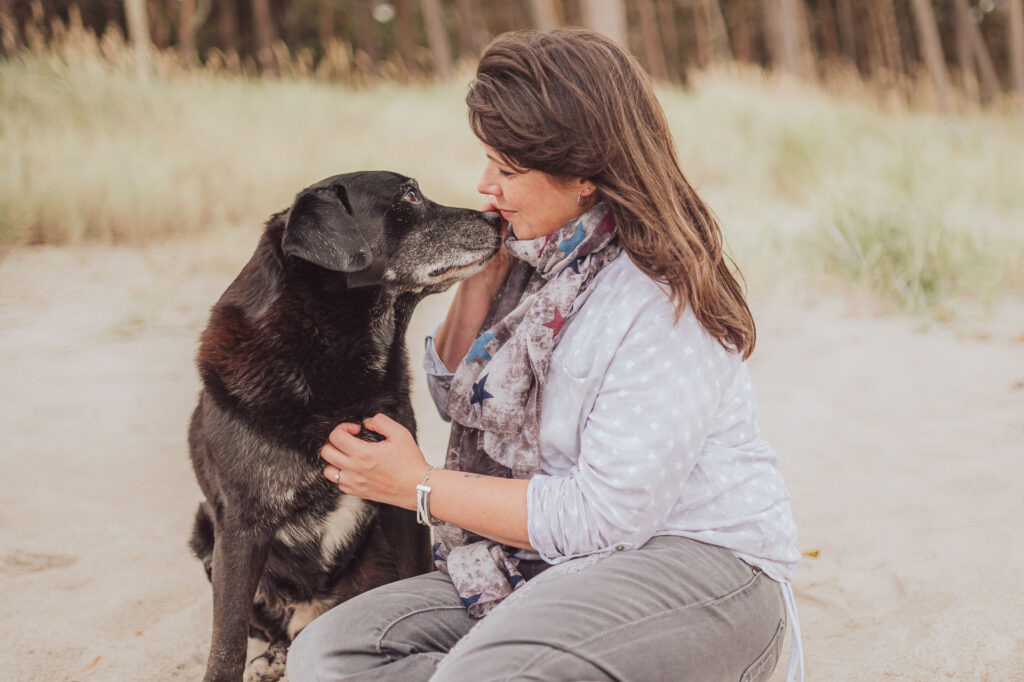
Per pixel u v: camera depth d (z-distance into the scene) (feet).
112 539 10.77
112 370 17.21
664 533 5.74
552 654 5.04
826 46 98.53
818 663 7.86
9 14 51.80
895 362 17.22
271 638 8.96
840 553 9.96
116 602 9.33
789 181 35.06
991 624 8.21
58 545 10.57
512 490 5.78
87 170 27.07
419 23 98.58
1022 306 20.47
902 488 11.59
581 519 5.53
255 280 7.80
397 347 8.20
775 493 5.97
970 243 22.09
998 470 11.82
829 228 23.57
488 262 7.73
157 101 34.86
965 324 19.25
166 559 10.32
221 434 7.49
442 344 7.62
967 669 7.56
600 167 5.69
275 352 7.45
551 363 5.96
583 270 5.99
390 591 6.27
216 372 7.51
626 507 5.44
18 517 11.28
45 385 16.31
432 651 5.96
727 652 5.47
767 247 24.00
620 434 5.49
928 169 31.55
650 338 5.61
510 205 6.20
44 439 13.92
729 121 38.55
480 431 6.41
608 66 5.77
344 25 89.71
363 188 8.04
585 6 45.98
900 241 21.76
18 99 33.17
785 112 38.91
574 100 5.67
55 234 25.35
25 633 8.71
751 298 21.42
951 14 102.22
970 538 9.98
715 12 94.68
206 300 21.54
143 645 8.55
